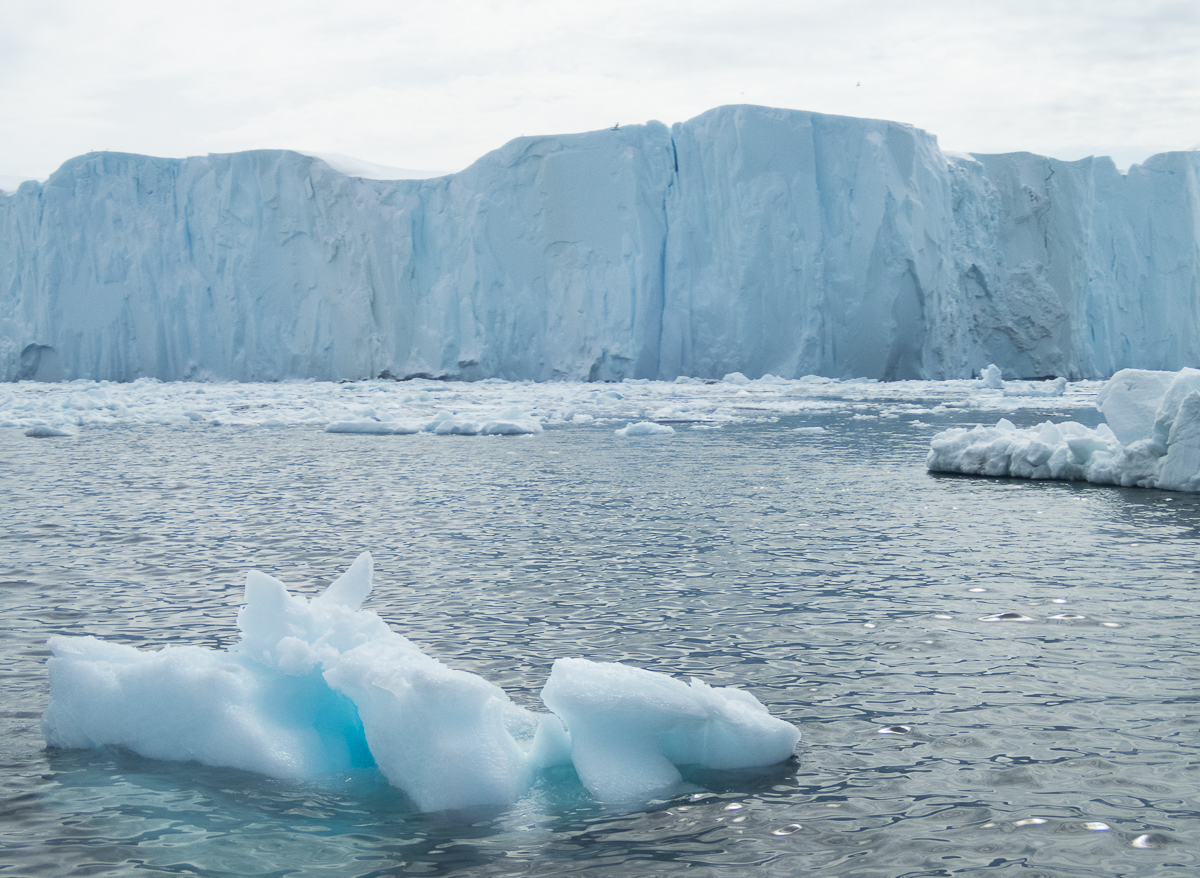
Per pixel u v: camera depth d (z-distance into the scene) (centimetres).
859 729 369
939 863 268
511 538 781
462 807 307
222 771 339
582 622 523
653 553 714
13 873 267
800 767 336
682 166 4269
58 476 1238
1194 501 963
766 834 287
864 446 1582
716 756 342
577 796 316
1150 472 1069
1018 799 307
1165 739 354
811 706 394
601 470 1263
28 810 307
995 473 1181
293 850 280
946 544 743
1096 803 304
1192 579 616
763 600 569
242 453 1538
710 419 2208
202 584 630
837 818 297
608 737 334
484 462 1377
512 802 312
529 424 1920
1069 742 353
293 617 375
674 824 295
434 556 710
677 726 337
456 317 4412
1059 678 424
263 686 362
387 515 907
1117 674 429
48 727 368
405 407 2761
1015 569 650
